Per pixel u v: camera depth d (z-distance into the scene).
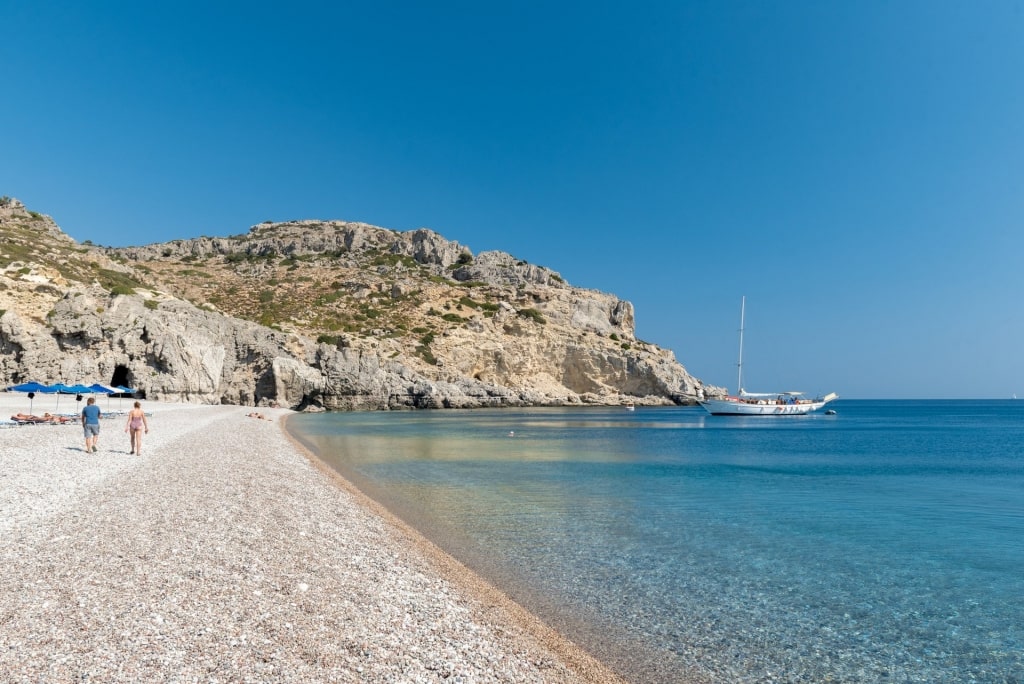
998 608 11.41
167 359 75.12
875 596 12.02
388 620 8.68
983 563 14.62
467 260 183.00
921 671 8.66
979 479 30.53
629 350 139.88
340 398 95.56
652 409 127.88
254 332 91.81
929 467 36.09
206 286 138.62
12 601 8.02
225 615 8.09
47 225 103.88
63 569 9.46
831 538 16.97
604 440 51.16
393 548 13.19
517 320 130.88
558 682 7.56
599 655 8.70
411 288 142.62
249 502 16.12
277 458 27.83
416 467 29.75
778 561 14.36
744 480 28.55
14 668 6.15
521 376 124.38
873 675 8.48
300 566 10.77
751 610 10.96
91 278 81.88
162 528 12.44
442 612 9.41
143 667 6.37
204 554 10.81
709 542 15.91
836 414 139.00
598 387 132.62
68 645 6.77
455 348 116.38
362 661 7.18
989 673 8.62
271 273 155.75
